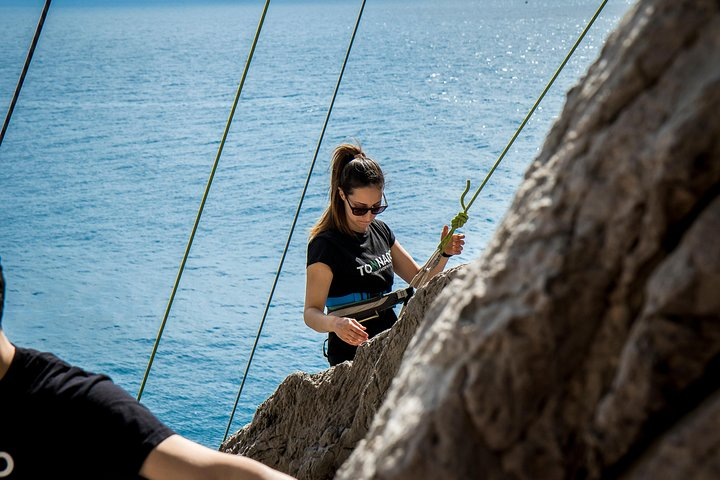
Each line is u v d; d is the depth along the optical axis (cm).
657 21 78
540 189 87
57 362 123
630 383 75
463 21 12744
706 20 76
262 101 7025
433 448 81
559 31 10488
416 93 6662
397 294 323
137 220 4634
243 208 4725
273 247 4250
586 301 79
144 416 120
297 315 3572
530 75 7138
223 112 6750
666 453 73
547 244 81
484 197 4262
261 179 5106
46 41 10956
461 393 81
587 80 92
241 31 12569
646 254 76
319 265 315
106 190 5084
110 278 4047
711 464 70
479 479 80
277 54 9675
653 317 73
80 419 118
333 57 9038
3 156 5712
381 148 5206
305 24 13600
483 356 81
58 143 5991
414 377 90
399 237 3803
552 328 79
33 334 3534
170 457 117
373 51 9450
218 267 4100
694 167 72
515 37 10119
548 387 80
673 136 72
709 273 70
